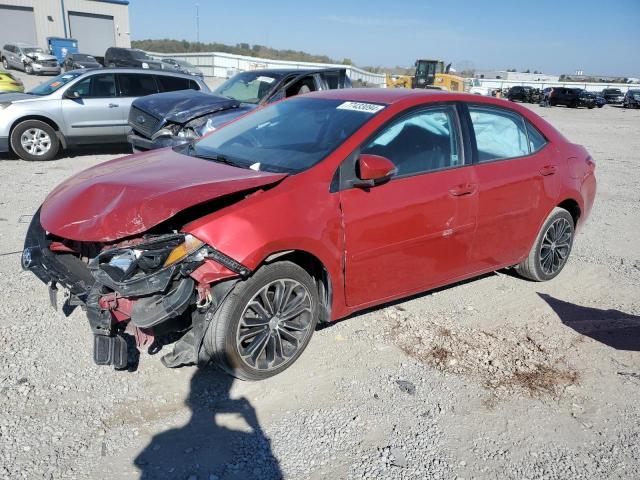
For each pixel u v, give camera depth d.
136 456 2.67
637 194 9.34
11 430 2.76
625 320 4.42
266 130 4.12
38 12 43.47
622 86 63.47
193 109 7.82
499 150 4.34
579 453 2.89
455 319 4.27
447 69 34.62
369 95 4.14
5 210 6.42
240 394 3.19
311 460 2.72
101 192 3.23
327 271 3.35
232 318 3.03
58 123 9.77
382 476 2.64
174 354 3.02
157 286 2.76
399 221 3.60
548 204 4.65
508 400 3.30
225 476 2.59
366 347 3.76
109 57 31.50
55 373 3.25
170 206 2.87
